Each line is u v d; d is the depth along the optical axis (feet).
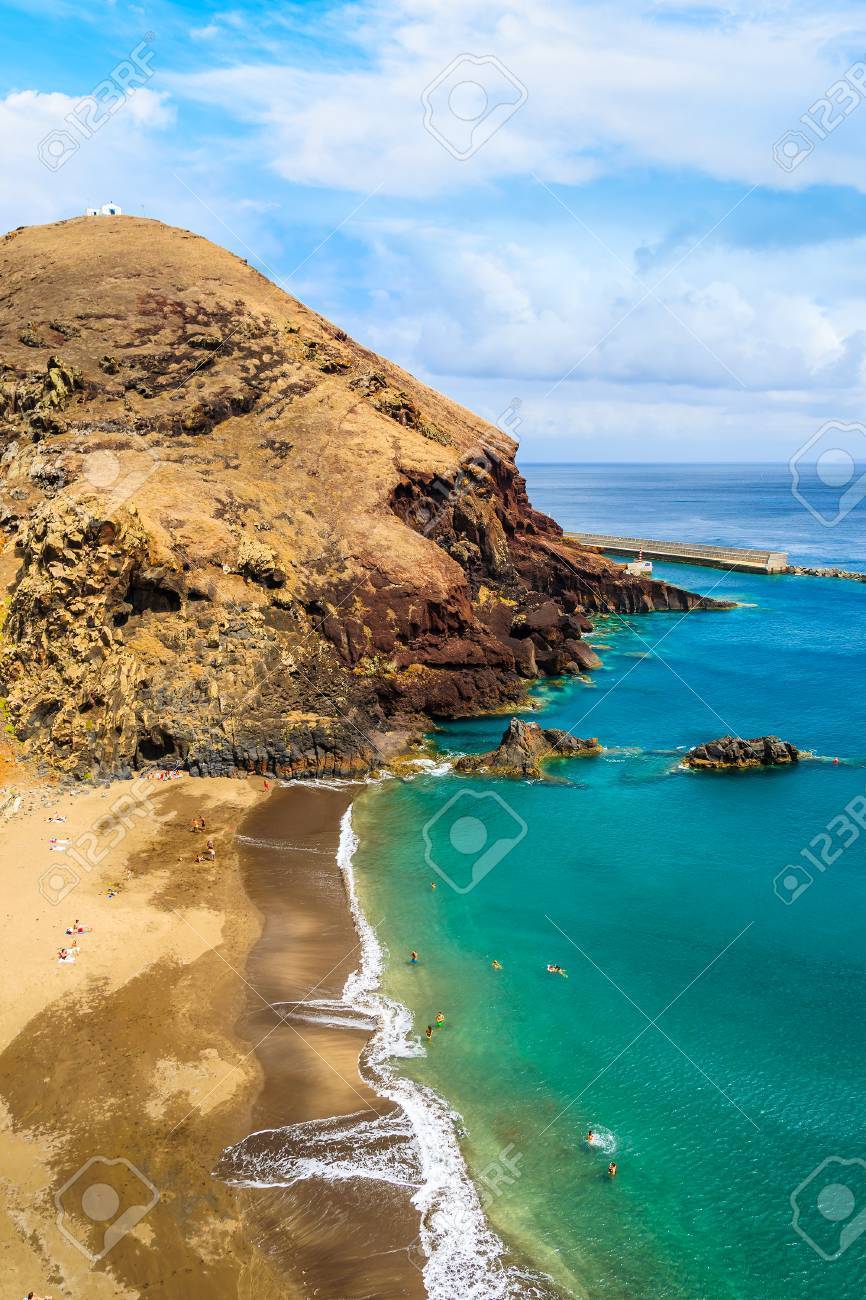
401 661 269.85
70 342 341.62
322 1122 109.91
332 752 226.38
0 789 195.93
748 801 209.87
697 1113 113.80
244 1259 91.25
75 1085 112.78
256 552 263.29
